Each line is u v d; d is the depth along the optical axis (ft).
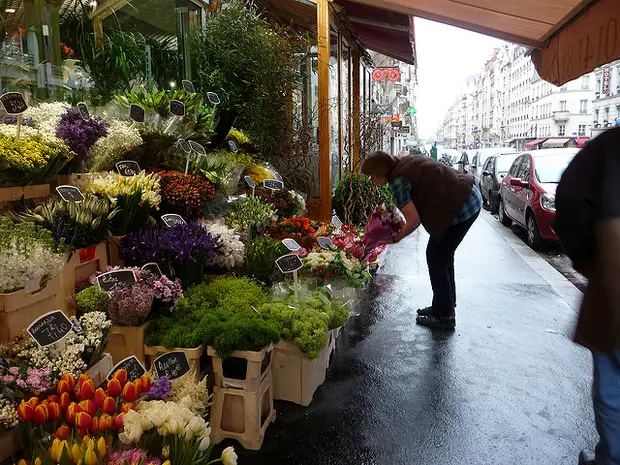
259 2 25.90
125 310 8.70
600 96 190.08
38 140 10.25
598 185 6.14
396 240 13.97
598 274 6.20
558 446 9.38
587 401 11.01
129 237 10.52
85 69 15.46
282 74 21.81
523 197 29.89
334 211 26.30
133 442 6.07
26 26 13.96
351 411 10.53
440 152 129.39
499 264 23.95
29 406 6.24
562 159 30.09
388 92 99.81
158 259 10.43
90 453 5.47
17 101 9.50
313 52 25.46
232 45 21.50
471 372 12.38
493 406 10.77
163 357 8.39
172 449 6.06
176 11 22.08
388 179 13.87
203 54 21.61
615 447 6.95
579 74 12.57
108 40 17.08
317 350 9.99
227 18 21.48
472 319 16.19
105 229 10.05
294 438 9.56
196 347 8.94
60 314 7.35
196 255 10.77
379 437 9.62
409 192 13.30
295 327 10.09
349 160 28.55
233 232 12.78
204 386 8.20
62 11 15.74
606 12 11.14
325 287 12.16
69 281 9.34
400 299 18.37
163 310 9.48
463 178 13.82
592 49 11.85
